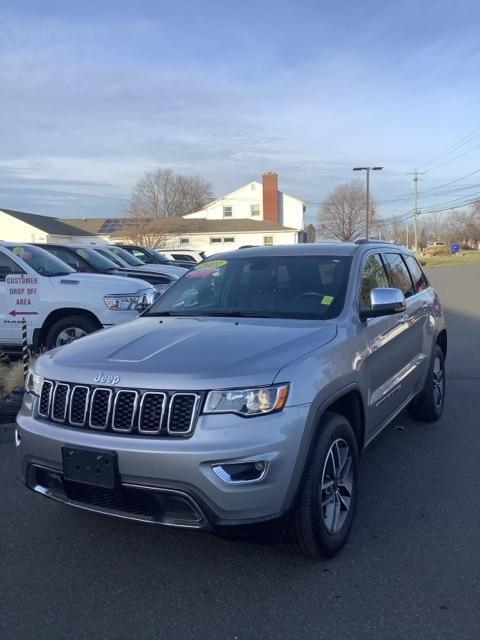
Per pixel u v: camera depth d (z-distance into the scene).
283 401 3.27
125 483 3.23
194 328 4.12
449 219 116.56
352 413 4.15
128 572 3.55
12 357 9.05
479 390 7.73
